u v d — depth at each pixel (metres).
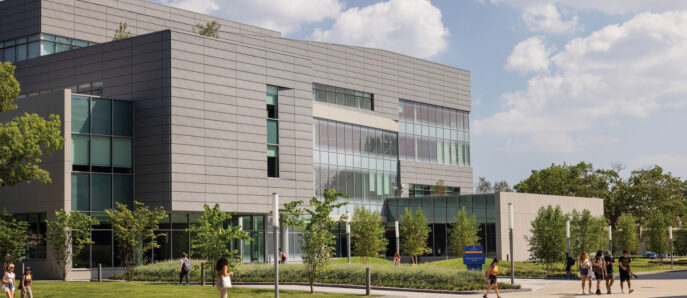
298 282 41.69
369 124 82.12
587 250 58.28
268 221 62.25
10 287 29.89
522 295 33.84
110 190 53.00
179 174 53.94
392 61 87.81
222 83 57.38
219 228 37.97
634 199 103.38
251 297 30.95
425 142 91.06
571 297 32.50
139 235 44.88
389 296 32.59
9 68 45.16
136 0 72.31
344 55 82.06
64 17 67.00
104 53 57.38
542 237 52.94
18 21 66.81
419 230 66.94
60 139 42.94
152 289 34.41
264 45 75.56
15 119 42.81
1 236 44.78
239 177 57.88
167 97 54.06
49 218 50.12
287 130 62.41
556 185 102.69
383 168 83.75
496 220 66.25
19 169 41.69
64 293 32.28
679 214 108.38
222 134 57.00
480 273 38.88
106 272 51.47
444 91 94.81
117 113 54.12
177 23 75.00
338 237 75.31
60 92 50.31
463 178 96.25
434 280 38.66
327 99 79.56
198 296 30.92
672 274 55.59
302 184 63.12
